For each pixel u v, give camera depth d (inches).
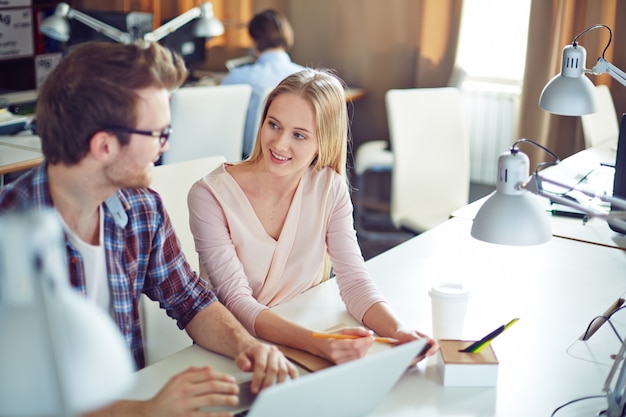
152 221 60.9
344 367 45.2
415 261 80.6
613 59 147.1
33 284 24.9
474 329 65.3
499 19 167.6
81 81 49.6
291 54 186.5
